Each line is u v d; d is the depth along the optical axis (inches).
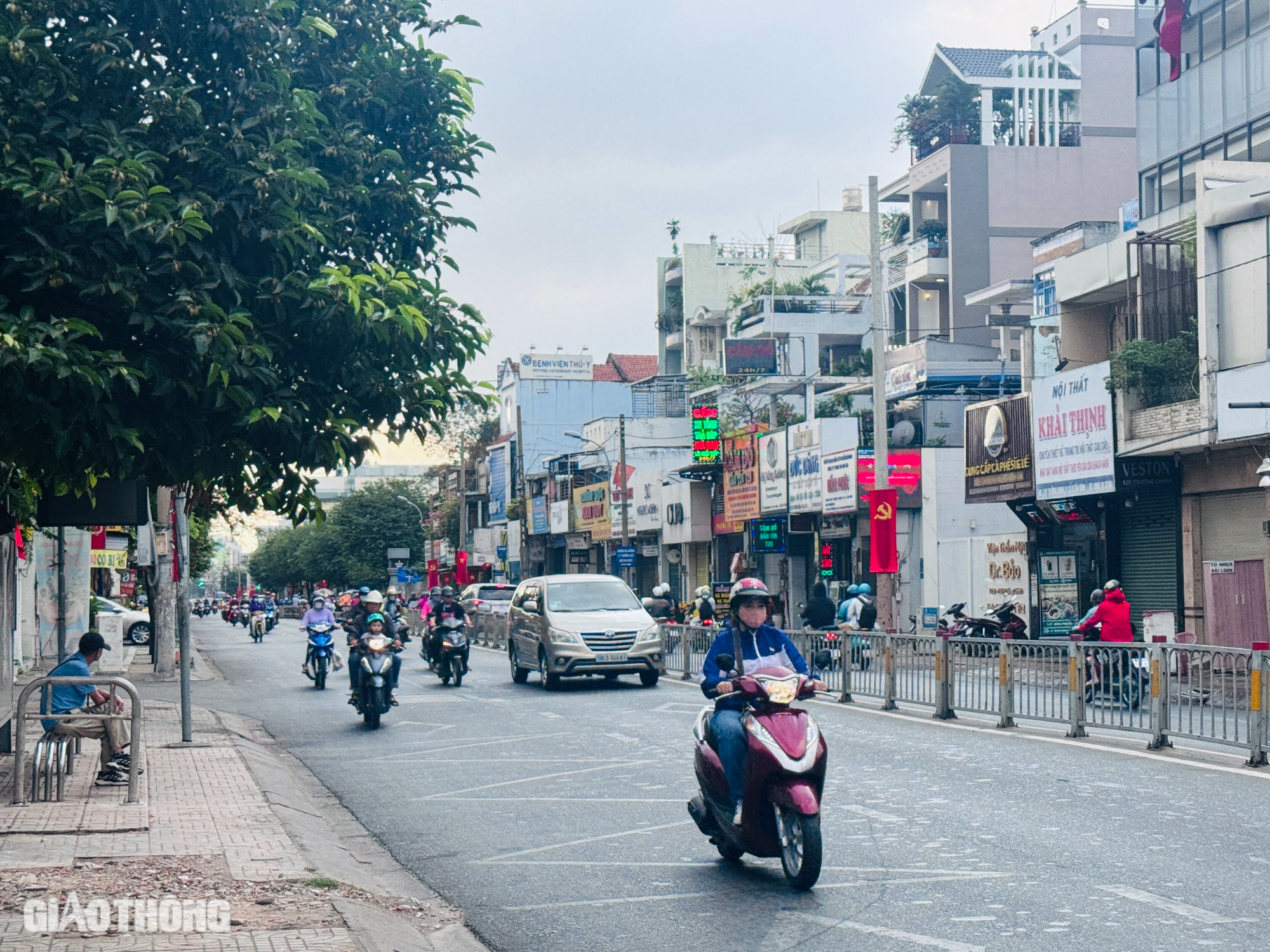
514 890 327.3
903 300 2036.2
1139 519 1068.5
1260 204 905.5
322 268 361.1
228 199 348.2
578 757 571.2
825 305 2060.8
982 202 1862.7
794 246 2829.7
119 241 324.5
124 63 344.2
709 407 1804.9
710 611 1186.6
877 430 1024.2
